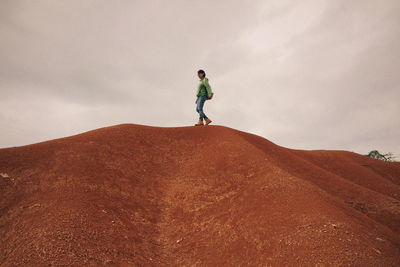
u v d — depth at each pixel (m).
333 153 20.27
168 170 10.94
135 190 9.36
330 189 12.44
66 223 6.88
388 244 6.87
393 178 19.83
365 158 22.00
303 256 5.93
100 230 7.03
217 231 7.61
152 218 8.41
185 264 6.74
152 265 6.54
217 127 13.82
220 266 6.43
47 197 7.91
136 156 11.25
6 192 8.10
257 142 14.49
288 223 7.02
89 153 10.44
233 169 10.28
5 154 9.85
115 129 12.93
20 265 5.73
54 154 10.16
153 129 13.78
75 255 6.07
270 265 6.00
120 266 6.16
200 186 9.76
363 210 11.45
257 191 8.70
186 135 13.38
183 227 8.09
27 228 6.78
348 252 5.91
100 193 8.52
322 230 6.56
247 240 6.94
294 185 8.69
